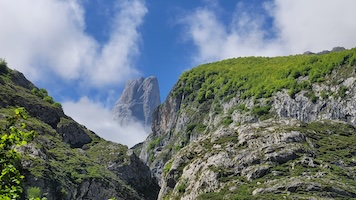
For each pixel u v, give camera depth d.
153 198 159.62
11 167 17.05
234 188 85.50
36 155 104.88
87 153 156.38
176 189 100.19
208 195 86.56
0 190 16.55
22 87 170.62
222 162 95.62
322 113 149.25
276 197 75.88
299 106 159.62
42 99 172.88
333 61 162.25
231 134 108.75
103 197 119.44
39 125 135.75
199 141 114.81
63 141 148.25
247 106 184.62
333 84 153.62
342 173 85.50
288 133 98.44
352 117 138.62
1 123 90.88
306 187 78.06
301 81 170.00
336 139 101.31
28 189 90.62
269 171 87.44
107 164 155.00
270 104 173.50
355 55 153.75
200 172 97.50
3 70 169.88
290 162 89.12
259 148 95.56
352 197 76.25
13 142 17.52
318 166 87.19
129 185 148.88
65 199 103.50
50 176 101.62
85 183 115.94
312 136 100.94
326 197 75.06
